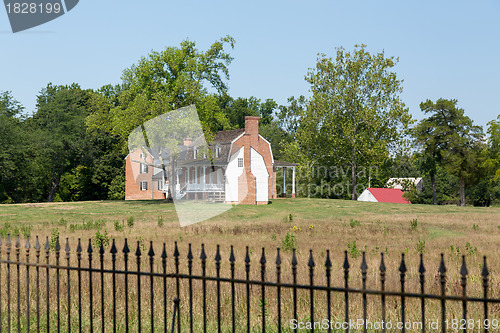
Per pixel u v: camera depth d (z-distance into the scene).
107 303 9.63
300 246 20.31
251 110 114.19
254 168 58.03
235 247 19.61
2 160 75.88
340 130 73.81
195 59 61.25
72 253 16.77
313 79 73.69
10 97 81.25
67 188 89.88
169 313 8.99
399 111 70.25
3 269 12.64
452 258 16.80
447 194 103.19
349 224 32.97
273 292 10.04
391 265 14.65
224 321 8.52
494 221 35.53
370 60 72.31
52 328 8.19
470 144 84.31
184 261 15.23
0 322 7.58
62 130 85.00
